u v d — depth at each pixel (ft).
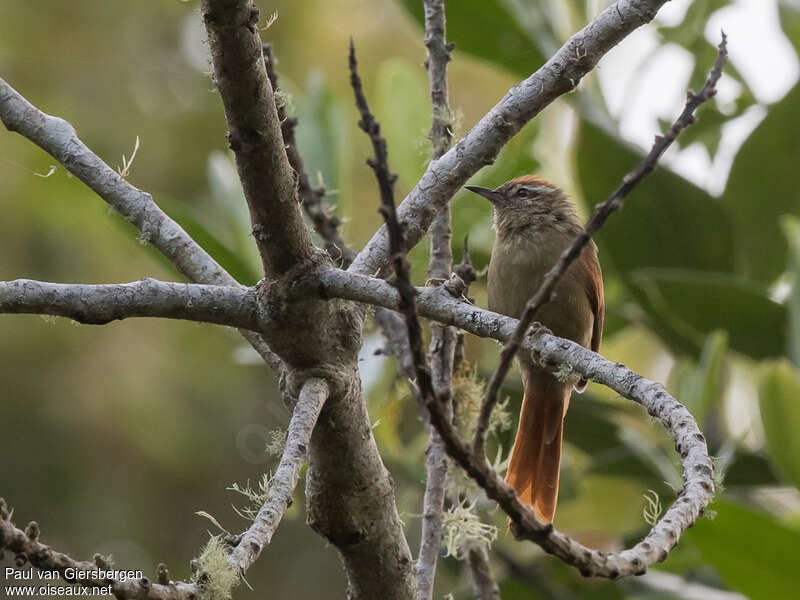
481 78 54.54
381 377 32.42
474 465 14.03
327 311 20.53
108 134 54.19
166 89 56.03
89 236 52.44
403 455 33.83
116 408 51.88
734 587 26.09
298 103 34.68
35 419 51.13
